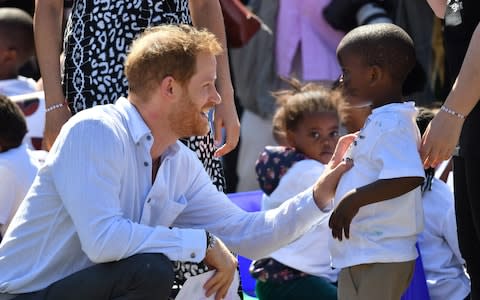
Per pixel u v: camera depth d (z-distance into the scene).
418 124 14.14
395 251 12.12
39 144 18.00
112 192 10.99
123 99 11.51
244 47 21.47
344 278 12.55
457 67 12.44
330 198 12.21
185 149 12.05
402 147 11.84
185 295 11.73
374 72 12.51
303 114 15.26
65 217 11.26
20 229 11.41
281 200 14.98
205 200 12.28
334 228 11.94
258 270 15.30
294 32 21.17
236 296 12.47
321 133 15.20
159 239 11.10
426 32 20.91
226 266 11.58
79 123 11.09
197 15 13.41
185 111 11.30
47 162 11.26
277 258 15.04
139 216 11.46
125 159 11.16
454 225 14.12
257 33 21.41
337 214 11.90
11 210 15.20
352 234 12.27
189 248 11.16
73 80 12.68
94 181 10.91
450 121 11.63
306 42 21.05
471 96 11.53
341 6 20.64
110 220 10.88
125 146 11.17
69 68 12.73
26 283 11.33
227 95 13.21
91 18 12.64
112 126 11.12
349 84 12.76
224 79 13.24
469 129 12.09
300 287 14.93
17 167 15.18
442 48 20.77
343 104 14.94
